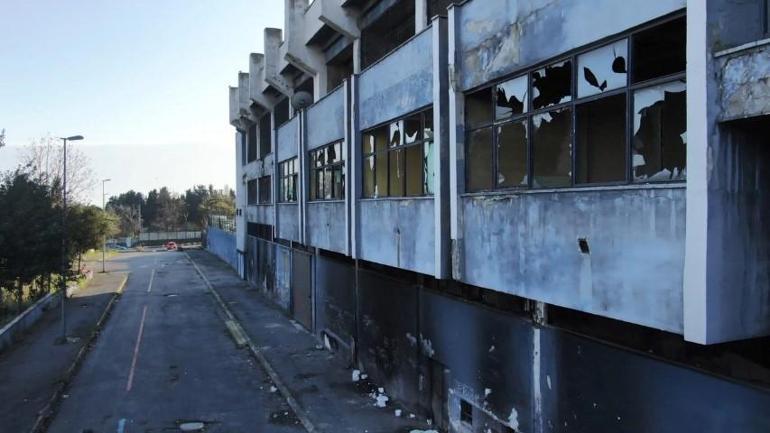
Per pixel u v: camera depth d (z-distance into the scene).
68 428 12.84
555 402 8.52
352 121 15.30
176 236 99.56
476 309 10.63
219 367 18.03
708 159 5.36
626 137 6.58
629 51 6.51
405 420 12.98
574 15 7.23
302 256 24.08
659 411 6.74
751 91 5.07
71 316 26.72
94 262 59.22
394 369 14.39
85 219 37.56
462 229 9.98
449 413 11.73
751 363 6.02
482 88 9.41
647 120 6.36
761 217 5.67
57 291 29.36
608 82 6.89
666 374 6.64
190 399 14.85
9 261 23.86
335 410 13.74
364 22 16.86
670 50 6.08
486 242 9.32
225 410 14.00
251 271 39.81
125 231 103.94
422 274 13.06
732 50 5.20
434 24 10.46
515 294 8.65
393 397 14.46
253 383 16.28
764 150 5.66
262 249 34.94
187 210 117.25
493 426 10.16
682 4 5.75
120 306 30.94
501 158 9.05
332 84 21.11
